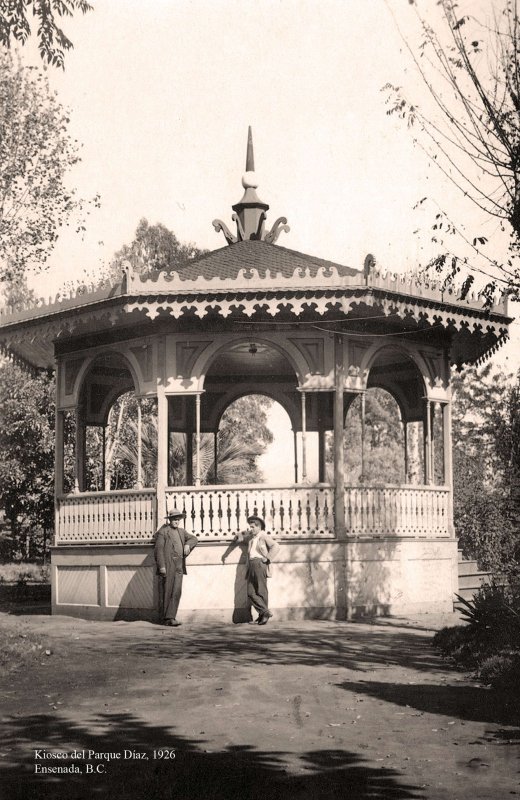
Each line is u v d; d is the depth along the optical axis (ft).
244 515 58.70
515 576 62.59
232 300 56.65
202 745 25.89
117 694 33.42
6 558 116.67
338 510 59.16
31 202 80.74
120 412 98.48
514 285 39.86
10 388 90.94
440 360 66.49
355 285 56.59
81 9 52.54
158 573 56.44
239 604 57.93
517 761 24.23
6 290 80.69
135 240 135.74
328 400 75.10
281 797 21.12
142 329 61.93
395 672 37.86
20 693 33.86
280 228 70.74
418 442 140.05
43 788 22.02
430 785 22.12
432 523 64.59
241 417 168.55
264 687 34.47
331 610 58.44
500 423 89.30
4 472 91.45
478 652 40.68
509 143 38.60
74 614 63.62
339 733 27.25
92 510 63.93
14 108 79.66
